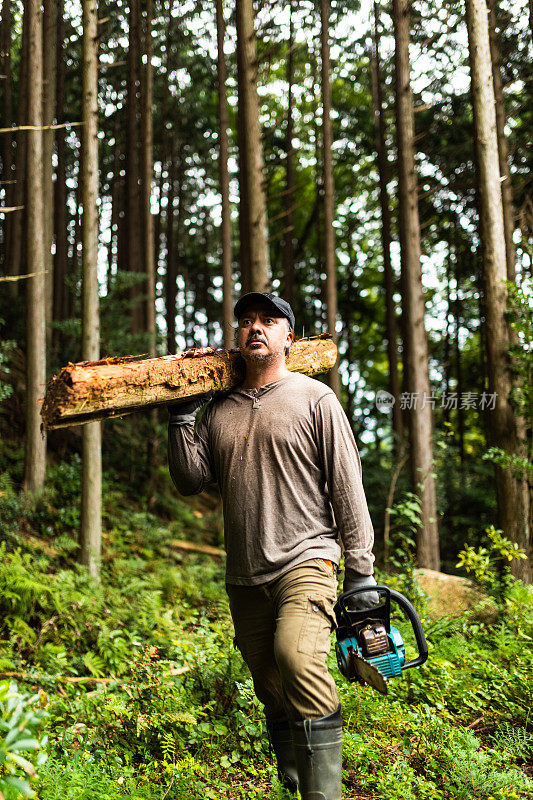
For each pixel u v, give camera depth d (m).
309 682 2.28
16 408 9.66
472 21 7.14
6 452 8.71
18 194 13.17
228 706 3.56
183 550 9.19
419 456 8.04
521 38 11.44
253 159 8.06
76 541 7.24
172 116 19.31
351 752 3.06
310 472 2.56
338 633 2.54
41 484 7.89
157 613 5.56
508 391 6.87
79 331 9.13
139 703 3.41
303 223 21.19
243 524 2.54
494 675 4.01
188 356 2.71
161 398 2.59
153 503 10.23
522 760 3.21
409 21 8.99
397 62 8.86
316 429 2.56
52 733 3.25
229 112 19.66
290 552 2.47
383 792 2.78
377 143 15.50
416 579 5.55
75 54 16.31
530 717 3.57
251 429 2.60
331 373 11.48
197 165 21.31
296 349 3.17
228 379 2.76
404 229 8.67
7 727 1.56
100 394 2.44
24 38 12.31
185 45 17.39
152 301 12.33
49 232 10.84
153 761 2.95
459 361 15.66
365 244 20.98
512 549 6.11
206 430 2.78
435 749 3.09
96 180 7.22
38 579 5.74
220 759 3.09
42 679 4.18
